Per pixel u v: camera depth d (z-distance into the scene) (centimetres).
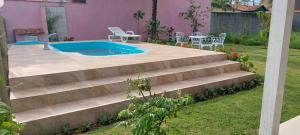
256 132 385
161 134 292
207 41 1243
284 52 297
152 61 609
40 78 455
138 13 1371
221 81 611
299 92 598
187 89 541
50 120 375
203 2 1670
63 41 1126
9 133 205
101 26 1292
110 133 377
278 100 312
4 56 423
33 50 810
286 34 292
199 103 514
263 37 1444
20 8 1084
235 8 2647
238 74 686
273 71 304
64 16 1174
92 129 397
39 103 411
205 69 651
